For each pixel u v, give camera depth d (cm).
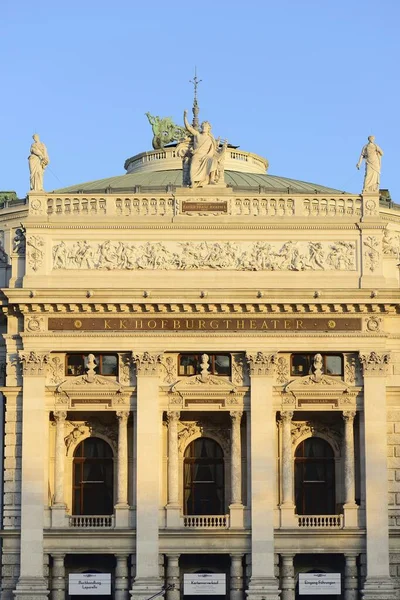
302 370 8681
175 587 8369
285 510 8488
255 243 8725
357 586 8412
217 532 8394
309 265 8688
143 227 8719
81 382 8550
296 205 8800
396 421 8619
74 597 8494
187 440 8850
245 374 8600
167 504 8494
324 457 8888
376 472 8462
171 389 8544
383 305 8575
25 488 8394
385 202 10319
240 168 11119
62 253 8694
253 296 8531
